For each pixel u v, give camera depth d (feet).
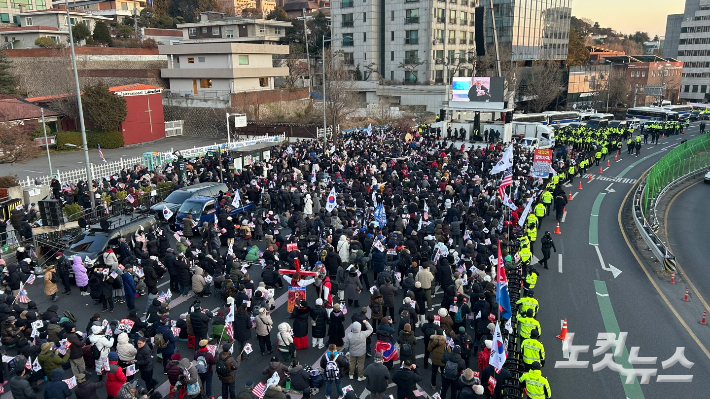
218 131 197.77
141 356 39.83
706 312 60.03
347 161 119.14
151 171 112.98
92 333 43.60
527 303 47.98
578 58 412.36
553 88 289.74
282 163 115.96
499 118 220.43
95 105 169.17
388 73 304.50
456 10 300.81
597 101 341.41
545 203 99.04
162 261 67.82
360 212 83.61
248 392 34.68
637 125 261.85
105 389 43.01
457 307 49.42
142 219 74.43
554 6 362.74
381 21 303.48
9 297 51.11
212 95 209.97
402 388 37.45
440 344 41.60
